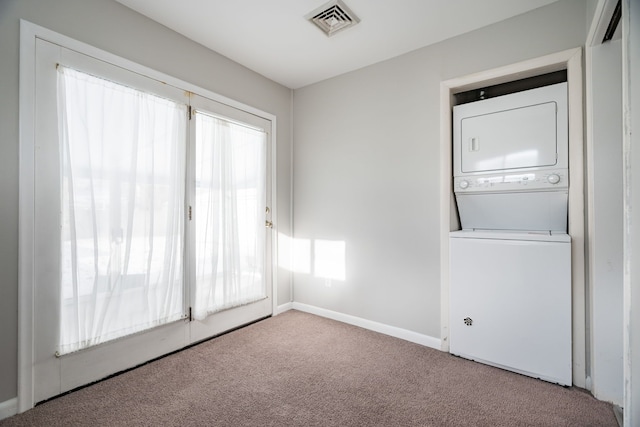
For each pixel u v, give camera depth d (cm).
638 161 107
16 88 149
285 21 205
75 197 167
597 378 164
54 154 160
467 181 215
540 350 180
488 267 197
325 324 272
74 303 167
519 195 200
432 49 229
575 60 176
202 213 231
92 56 173
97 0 177
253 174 273
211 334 240
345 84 279
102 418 147
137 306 193
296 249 315
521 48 194
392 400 163
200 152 230
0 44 145
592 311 168
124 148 186
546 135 186
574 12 178
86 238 171
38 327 156
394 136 248
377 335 249
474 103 212
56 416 148
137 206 192
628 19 108
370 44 231
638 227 107
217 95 242
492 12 194
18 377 150
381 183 255
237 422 146
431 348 226
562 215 192
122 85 186
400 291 245
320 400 163
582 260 174
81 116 169
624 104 111
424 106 233
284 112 309
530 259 183
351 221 274
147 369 193
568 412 153
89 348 174
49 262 159
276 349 222
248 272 267
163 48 209
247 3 187
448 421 146
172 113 212
